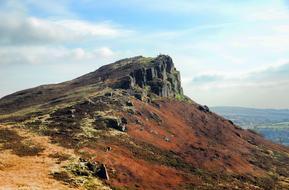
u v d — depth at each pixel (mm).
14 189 46156
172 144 102312
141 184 66750
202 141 117938
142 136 97625
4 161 58281
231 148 122562
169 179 74000
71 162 63688
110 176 65250
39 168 58281
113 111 106438
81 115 98625
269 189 89062
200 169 88688
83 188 55062
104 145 79312
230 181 86438
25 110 121625
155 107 133625
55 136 78438
